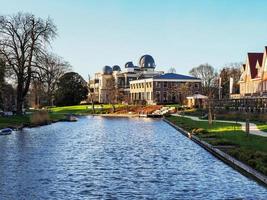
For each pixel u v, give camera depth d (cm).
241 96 10394
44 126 7850
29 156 3569
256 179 2428
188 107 12962
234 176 2616
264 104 7425
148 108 14312
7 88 9806
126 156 3597
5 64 7644
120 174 2748
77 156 3591
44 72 8169
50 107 17388
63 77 17050
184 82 17438
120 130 6881
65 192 2242
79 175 2709
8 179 2562
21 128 6869
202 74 19338
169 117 10812
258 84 10075
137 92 19225
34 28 7975
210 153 3741
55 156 3581
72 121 10006
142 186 2386
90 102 19350
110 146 4394
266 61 9600
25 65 8019
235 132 4888
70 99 17962
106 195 2181
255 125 5875
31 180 2541
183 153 3769
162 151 3931
